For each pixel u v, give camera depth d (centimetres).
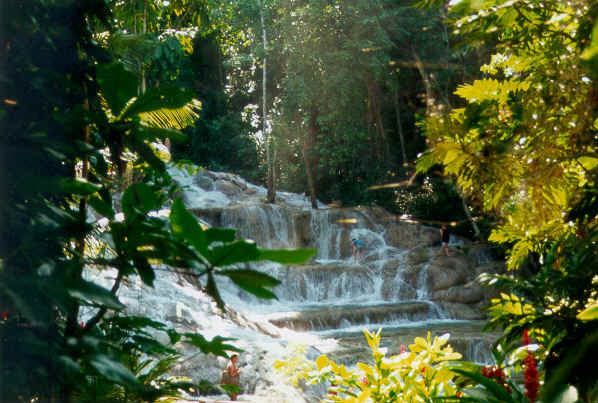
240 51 3259
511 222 225
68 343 118
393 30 2219
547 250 267
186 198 2516
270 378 858
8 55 125
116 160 148
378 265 2250
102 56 149
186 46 1123
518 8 187
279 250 106
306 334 1502
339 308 1917
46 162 129
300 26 2703
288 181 3200
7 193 113
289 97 2800
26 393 112
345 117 2786
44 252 118
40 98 131
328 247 2530
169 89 134
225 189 2847
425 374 328
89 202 143
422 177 2686
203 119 3272
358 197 2775
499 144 207
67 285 109
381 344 1477
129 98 133
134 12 582
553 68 189
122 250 127
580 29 177
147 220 135
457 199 2269
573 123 189
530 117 196
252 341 991
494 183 216
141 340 167
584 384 161
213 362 879
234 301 1753
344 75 2552
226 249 110
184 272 121
